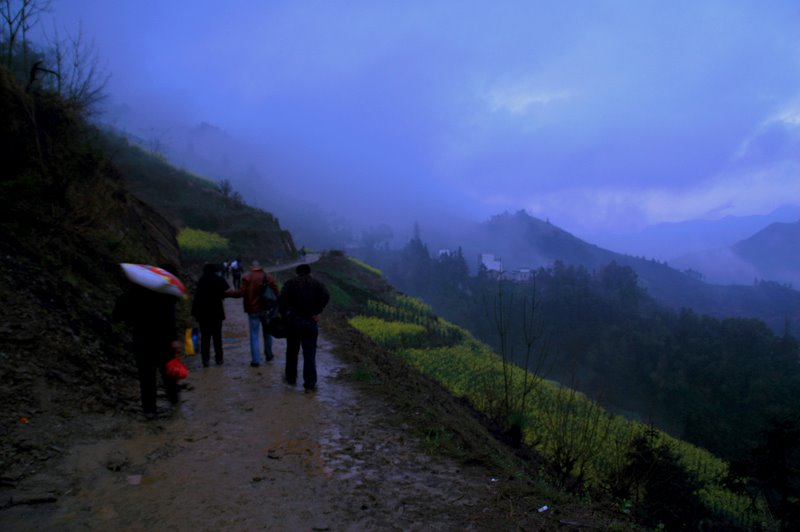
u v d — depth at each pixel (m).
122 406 5.23
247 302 8.56
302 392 6.92
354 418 5.82
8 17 9.20
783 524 11.33
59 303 6.40
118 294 8.39
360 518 3.37
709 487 20.97
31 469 3.61
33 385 4.71
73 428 4.39
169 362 5.21
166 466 4.08
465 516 3.45
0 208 7.02
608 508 4.03
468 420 9.26
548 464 7.77
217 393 6.63
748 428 94.94
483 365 24.14
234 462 4.29
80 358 5.70
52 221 7.66
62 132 9.49
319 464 4.34
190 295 14.35
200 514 3.30
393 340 27.94
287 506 3.51
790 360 118.06
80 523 3.05
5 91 7.88
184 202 50.16
